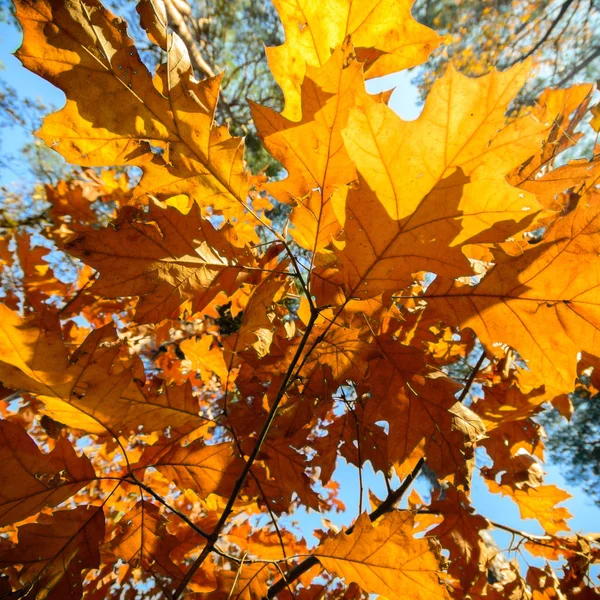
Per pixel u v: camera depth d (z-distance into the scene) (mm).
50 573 390
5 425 381
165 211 403
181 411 461
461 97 317
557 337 381
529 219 332
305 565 598
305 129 383
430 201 338
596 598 696
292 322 525
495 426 605
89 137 387
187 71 400
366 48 411
